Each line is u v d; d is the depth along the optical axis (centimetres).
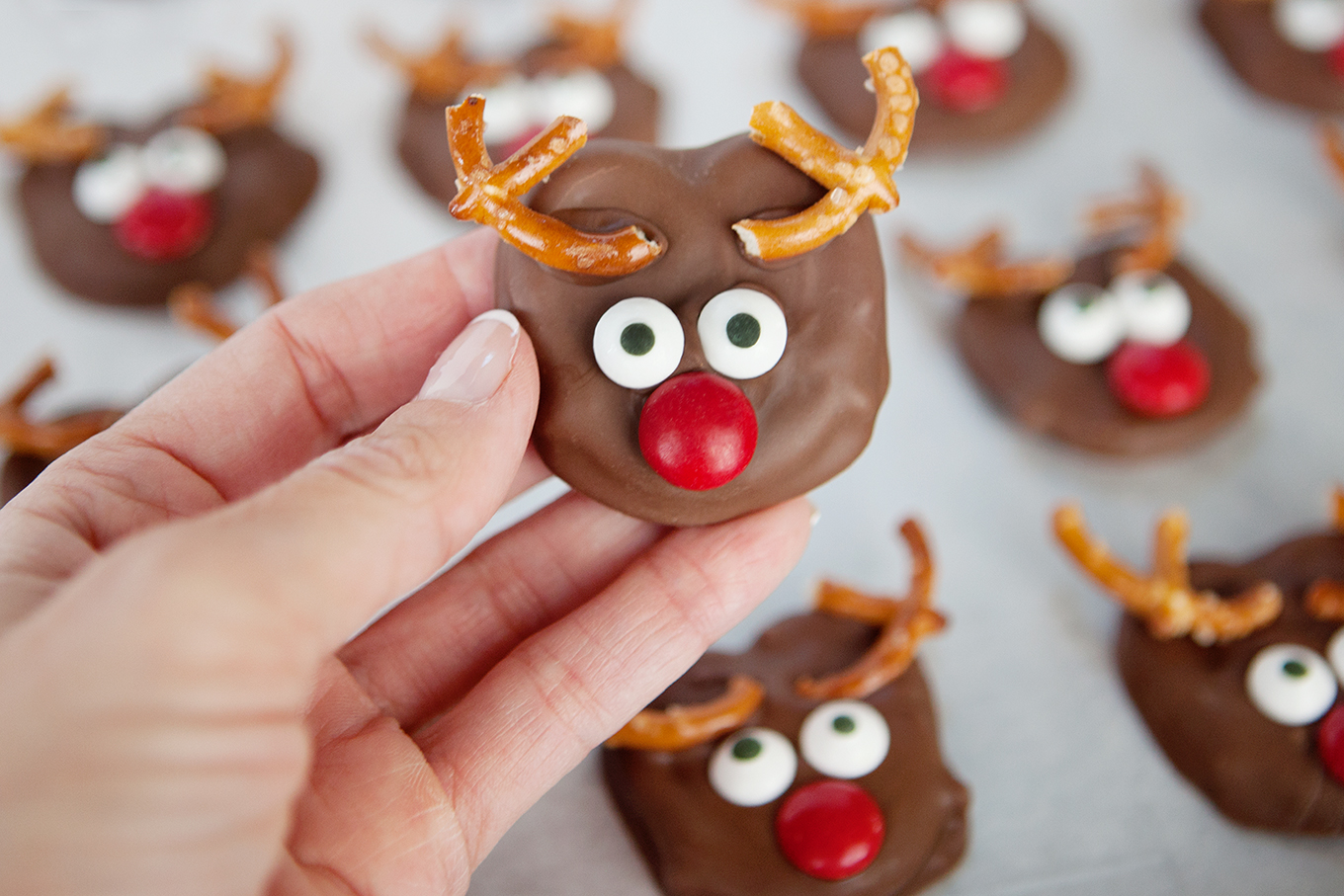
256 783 16
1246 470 26
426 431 18
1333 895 22
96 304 28
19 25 32
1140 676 24
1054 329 27
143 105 30
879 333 19
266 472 21
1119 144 30
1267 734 23
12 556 18
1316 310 28
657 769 22
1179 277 27
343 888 19
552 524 22
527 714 20
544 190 18
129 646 16
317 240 29
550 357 19
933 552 25
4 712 16
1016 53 30
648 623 20
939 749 23
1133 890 22
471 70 29
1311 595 24
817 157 18
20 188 28
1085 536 24
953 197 30
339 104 31
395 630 21
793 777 22
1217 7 32
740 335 18
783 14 31
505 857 22
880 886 21
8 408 25
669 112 30
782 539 20
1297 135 31
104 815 16
